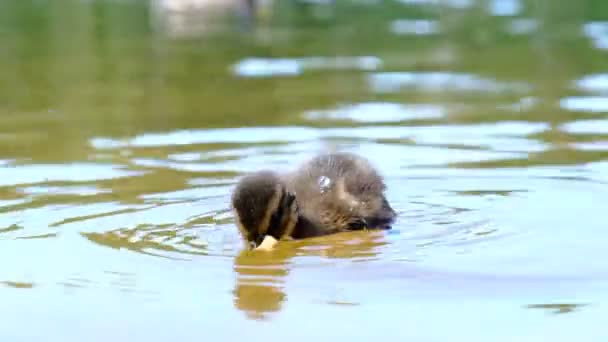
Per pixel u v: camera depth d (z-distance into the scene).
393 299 22.84
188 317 21.98
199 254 26.66
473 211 30.14
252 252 26.80
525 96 50.19
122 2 103.62
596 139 39.50
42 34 80.81
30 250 26.78
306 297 23.14
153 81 57.84
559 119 43.94
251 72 60.34
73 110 49.16
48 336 21.00
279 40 74.88
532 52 66.50
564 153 37.22
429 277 24.33
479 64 61.81
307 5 100.75
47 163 37.47
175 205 31.30
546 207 30.20
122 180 34.59
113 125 44.97
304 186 30.30
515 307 22.17
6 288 23.91
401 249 26.72
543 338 20.33
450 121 44.00
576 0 98.25
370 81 56.09
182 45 73.25
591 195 31.36
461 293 23.11
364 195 30.03
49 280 24.45
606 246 26.27
